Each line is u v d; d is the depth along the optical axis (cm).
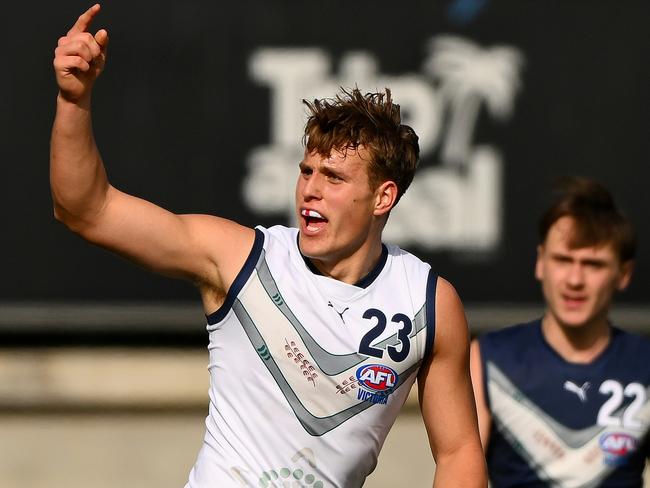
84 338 2608
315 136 1252
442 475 1327
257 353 1258
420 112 2561
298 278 1264
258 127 2556
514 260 2564
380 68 2556
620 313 2580
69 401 2594
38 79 2528
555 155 2572
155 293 2570
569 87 2577
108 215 1198
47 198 2541
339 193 1242
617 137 2573
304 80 2555
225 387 1275
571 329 1694
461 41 2566
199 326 2575
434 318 1285
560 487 1692
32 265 2541
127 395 2609
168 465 2623
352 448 1289
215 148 2555
